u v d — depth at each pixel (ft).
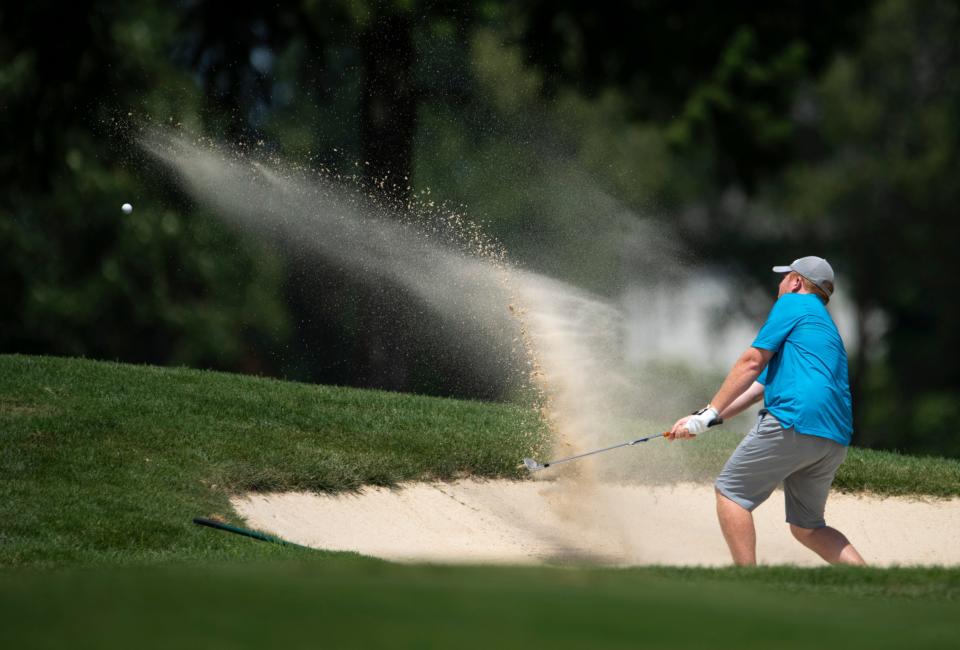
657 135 304.09
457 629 30.73
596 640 30.63
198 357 358.64
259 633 29.53
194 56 224.74
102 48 213.25
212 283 351.46
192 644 28.37
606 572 49.32
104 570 52.65
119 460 104.68
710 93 229.86
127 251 341.00
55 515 90.53
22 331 351.05
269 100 231.71
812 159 469.16
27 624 30.12
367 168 242.99
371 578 39.37
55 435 109.40
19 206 326.85
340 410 132.57
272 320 356.59
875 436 479.41
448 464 115.85
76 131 220.64
